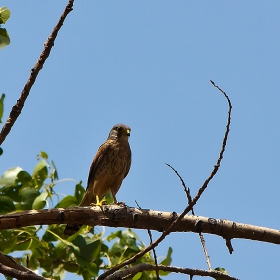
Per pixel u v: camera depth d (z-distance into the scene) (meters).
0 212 8.95
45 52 8.03
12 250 9.32
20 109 8.02
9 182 9.35
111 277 7.74
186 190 7.27
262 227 8.48
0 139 7.97
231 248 8.47
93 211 8.44
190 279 8.09
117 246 9.98
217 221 8.47
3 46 8.22
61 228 10.09
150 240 7.79
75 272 10.16
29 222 8.09
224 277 8.07
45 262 9.95
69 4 8.03
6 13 8.34
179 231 8.58
